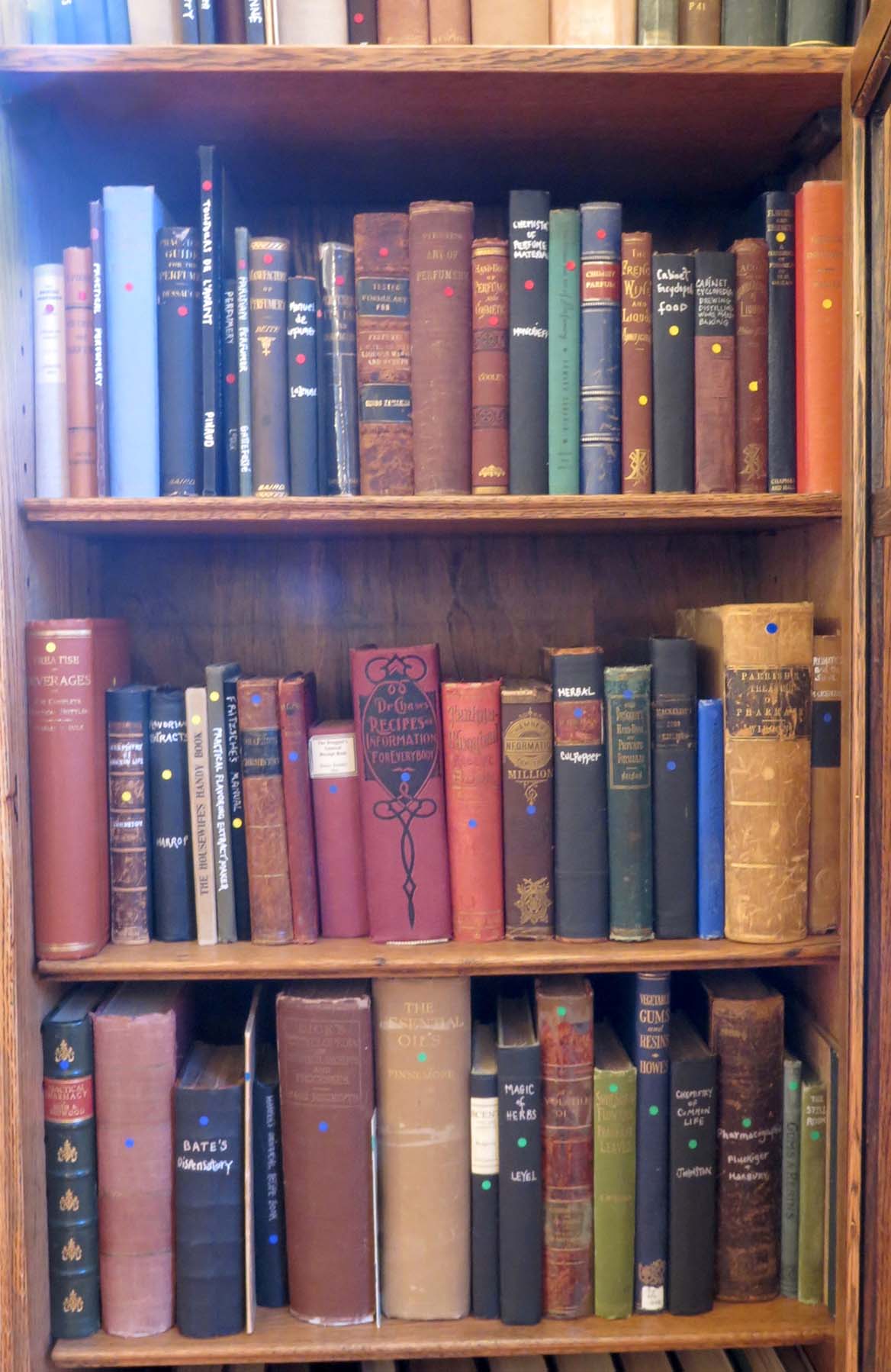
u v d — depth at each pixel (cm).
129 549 138
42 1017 111
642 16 107
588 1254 115
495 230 138
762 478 113
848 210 103
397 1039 113
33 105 107
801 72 102
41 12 108
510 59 101
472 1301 116
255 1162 115
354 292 114
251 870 116
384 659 113
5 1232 104
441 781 115
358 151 119
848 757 105
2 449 102
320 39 108
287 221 136
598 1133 114
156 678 139
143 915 116
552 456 113
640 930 114
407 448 113
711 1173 114
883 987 99
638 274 112
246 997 138
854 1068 104
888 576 98
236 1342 111
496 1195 114
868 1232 102
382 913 115
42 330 111
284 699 114
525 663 140
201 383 112
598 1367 123
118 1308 112
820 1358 119
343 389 113
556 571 140
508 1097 112
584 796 113
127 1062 111
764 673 111
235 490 113
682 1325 113
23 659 107
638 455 112
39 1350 108
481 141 117
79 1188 111
